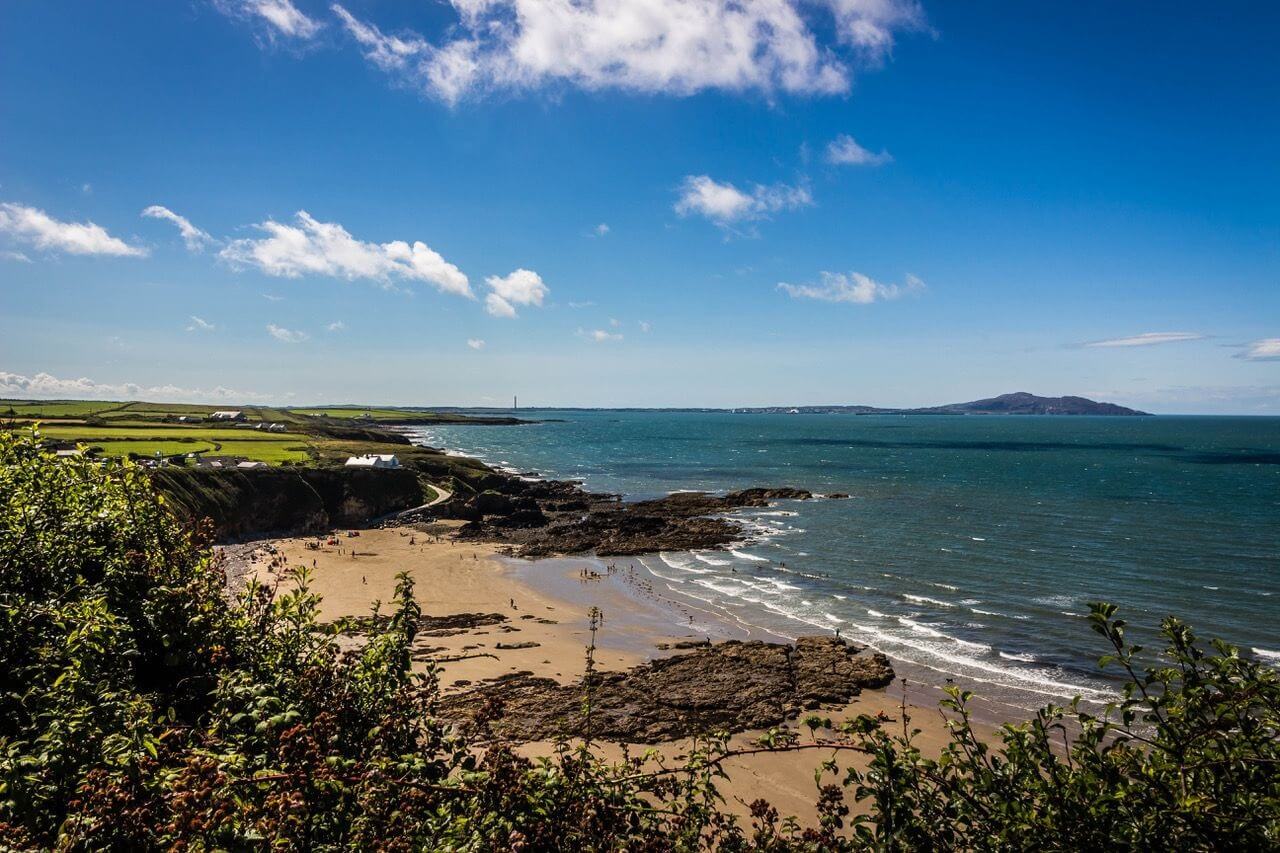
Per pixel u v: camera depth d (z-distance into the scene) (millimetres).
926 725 27844
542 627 41438
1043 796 4684
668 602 47062
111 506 8961
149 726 5520
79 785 4793
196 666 7262
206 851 3992
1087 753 4852
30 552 8148
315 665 6648
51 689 6125
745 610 45000
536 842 4590
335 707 6074
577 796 4906
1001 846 4609
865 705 30000
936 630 40281
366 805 4547
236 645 7391
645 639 39375
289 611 7688
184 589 7699
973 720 28203
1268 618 42094
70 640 6520
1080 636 38969
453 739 6035
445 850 4469
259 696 5590
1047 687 31672
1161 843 4332
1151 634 38938
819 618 42969
